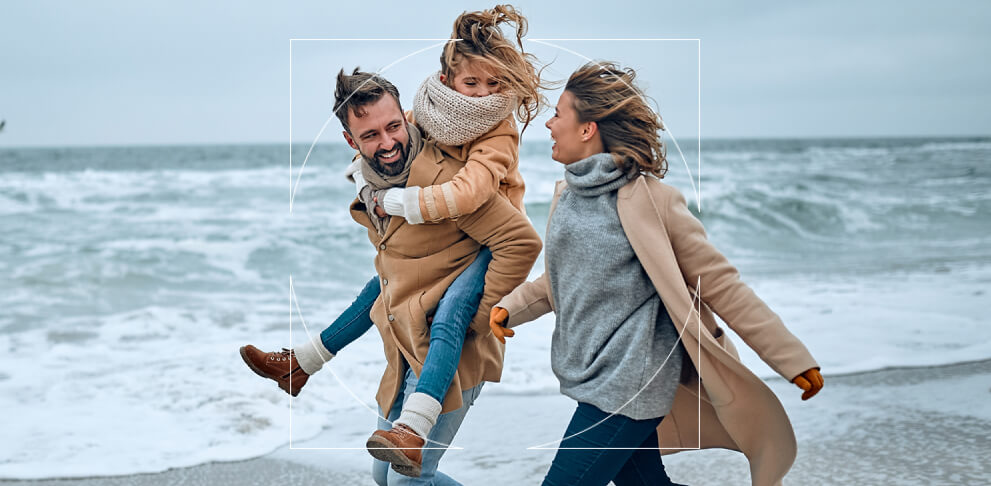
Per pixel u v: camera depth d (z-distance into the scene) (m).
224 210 14.59
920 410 3.99
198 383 4.69
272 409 4.27
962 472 3.19
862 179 19.78
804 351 2.11
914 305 6.50
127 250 10.54
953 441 3.55
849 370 4.73
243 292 8.22
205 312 7.02
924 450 3.45
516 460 3.49
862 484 3.10
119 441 3.80
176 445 3.76
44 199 16.31
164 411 4.23
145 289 8.38
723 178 19.12
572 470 2.17
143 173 21.53
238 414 4.18
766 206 14.37
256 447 3.76
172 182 18.66
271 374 2.77
